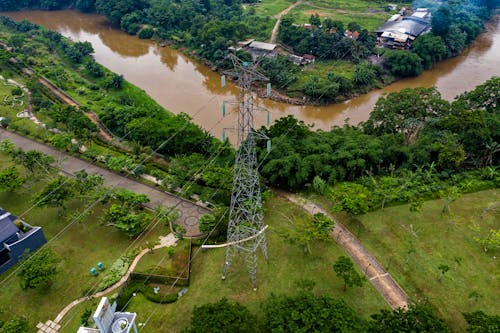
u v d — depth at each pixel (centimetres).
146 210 7294
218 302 4944
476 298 5344
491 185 7531
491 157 8181
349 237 6506
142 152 9038
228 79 13650
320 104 12131
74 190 7088
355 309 5316
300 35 14438
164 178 7931
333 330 4541
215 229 6581
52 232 6831
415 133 9569
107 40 16962
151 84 13275
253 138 5647
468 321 4734
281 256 6178
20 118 10331
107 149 9262
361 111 11888
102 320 4150
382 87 13088
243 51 13500
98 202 7331
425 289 5584
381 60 13800
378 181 7694
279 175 7538
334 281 5731
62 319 5400
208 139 9175
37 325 5341
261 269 5956
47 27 18250
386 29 15700
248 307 5381
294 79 12638
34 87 11731
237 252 6141
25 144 9388
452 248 6203
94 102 11562
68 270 6109
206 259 6212
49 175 8025
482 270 5838
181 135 8938
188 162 8025
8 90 11812
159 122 9406
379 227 6631
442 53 14100
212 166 7900
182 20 16712
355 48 13912
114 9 17712
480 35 17188
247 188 6425
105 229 6875
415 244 6284
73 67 14038
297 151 7912
